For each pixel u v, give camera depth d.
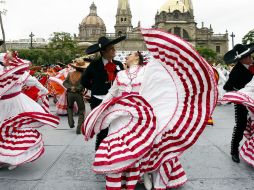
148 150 4.03
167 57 4.27
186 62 4.21
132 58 4.57
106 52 5.18
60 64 18.41
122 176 4.14
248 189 4.54
